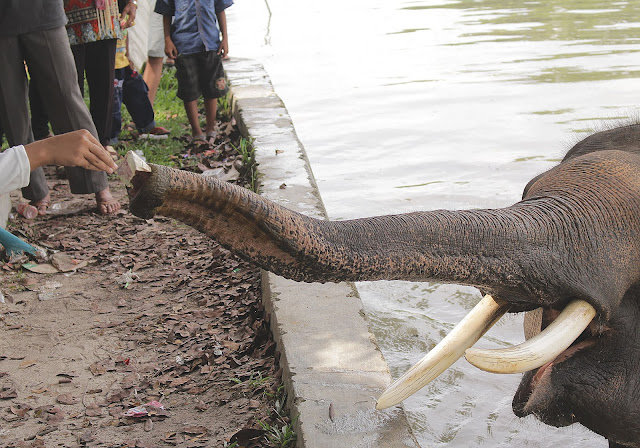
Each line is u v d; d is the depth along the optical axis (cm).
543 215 235
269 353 414
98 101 648
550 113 855
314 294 437
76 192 608
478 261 222
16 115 561
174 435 354
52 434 357
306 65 1168
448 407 394
